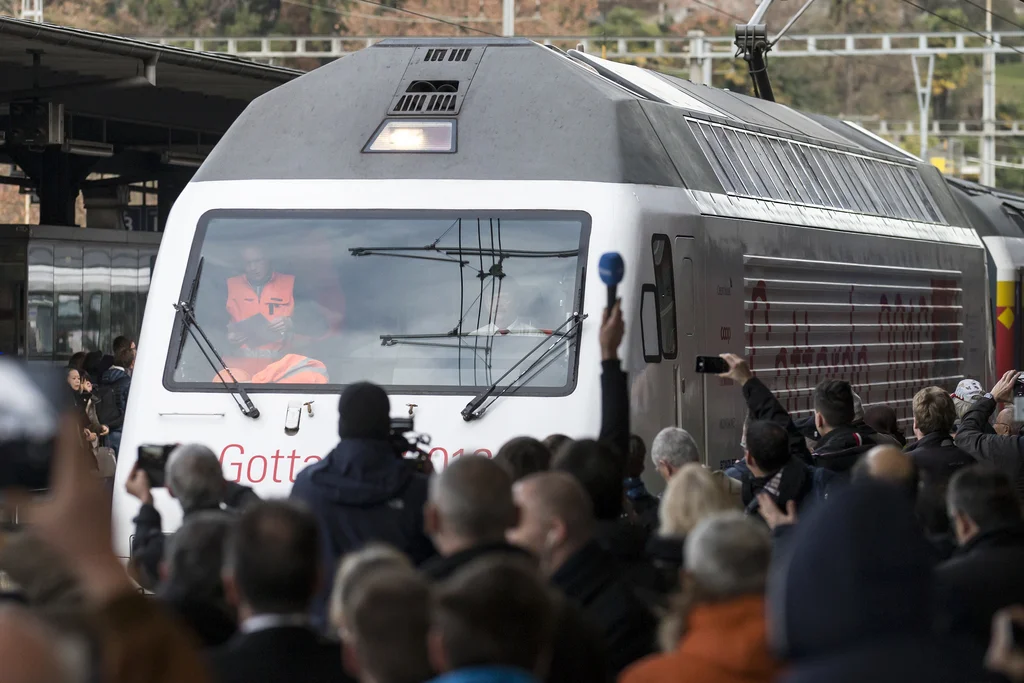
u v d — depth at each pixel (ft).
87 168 249.96
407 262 105.29
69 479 29.01
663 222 107.96
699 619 41.63
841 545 31.42
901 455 72.69
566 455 62.18
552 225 104.73
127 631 30.71
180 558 52.49
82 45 177.17
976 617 54.29
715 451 114.73
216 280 106.32
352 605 38.93
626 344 102.58
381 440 68.80
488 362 102.47
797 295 130.41
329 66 115.03
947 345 169.17
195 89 217.15
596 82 112.27
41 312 209.46
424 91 112.06
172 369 104.73
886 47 487.61
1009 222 210.38
